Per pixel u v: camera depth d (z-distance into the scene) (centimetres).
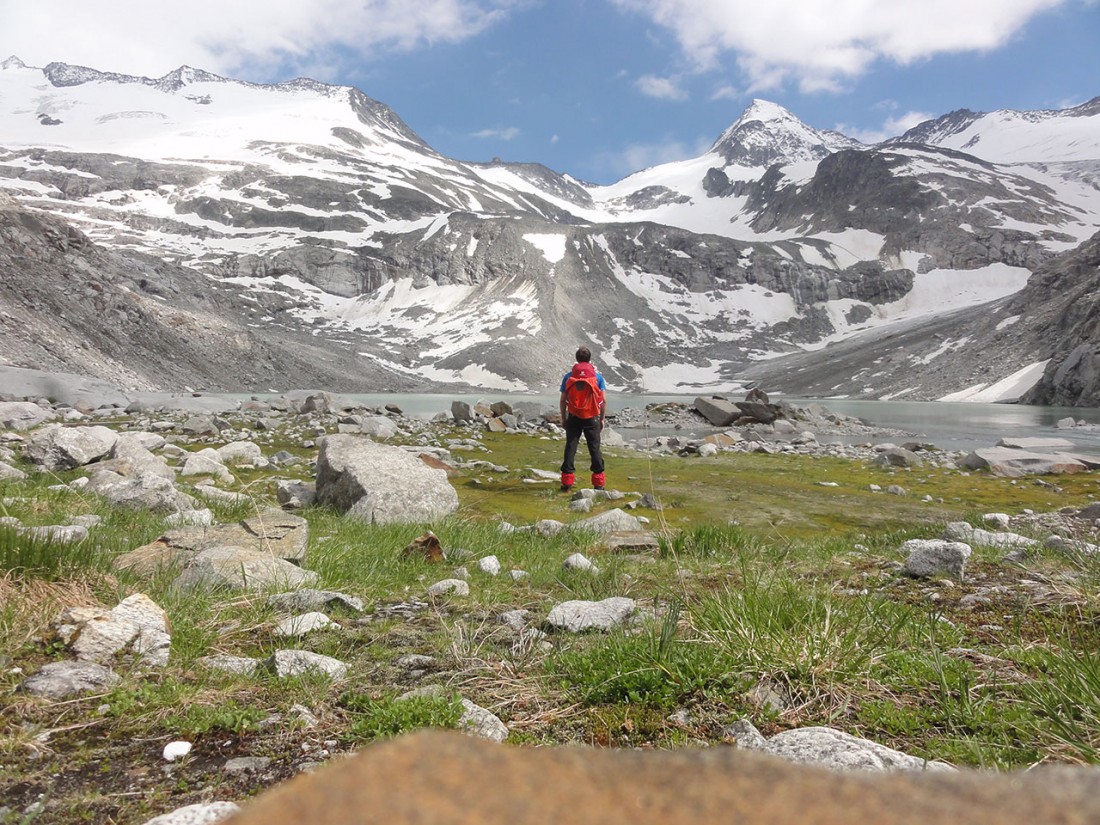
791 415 3484
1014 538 644
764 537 762
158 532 595
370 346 16112
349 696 288
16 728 253
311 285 19175
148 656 319
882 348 14662
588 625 381
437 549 587
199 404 3344
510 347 16338
